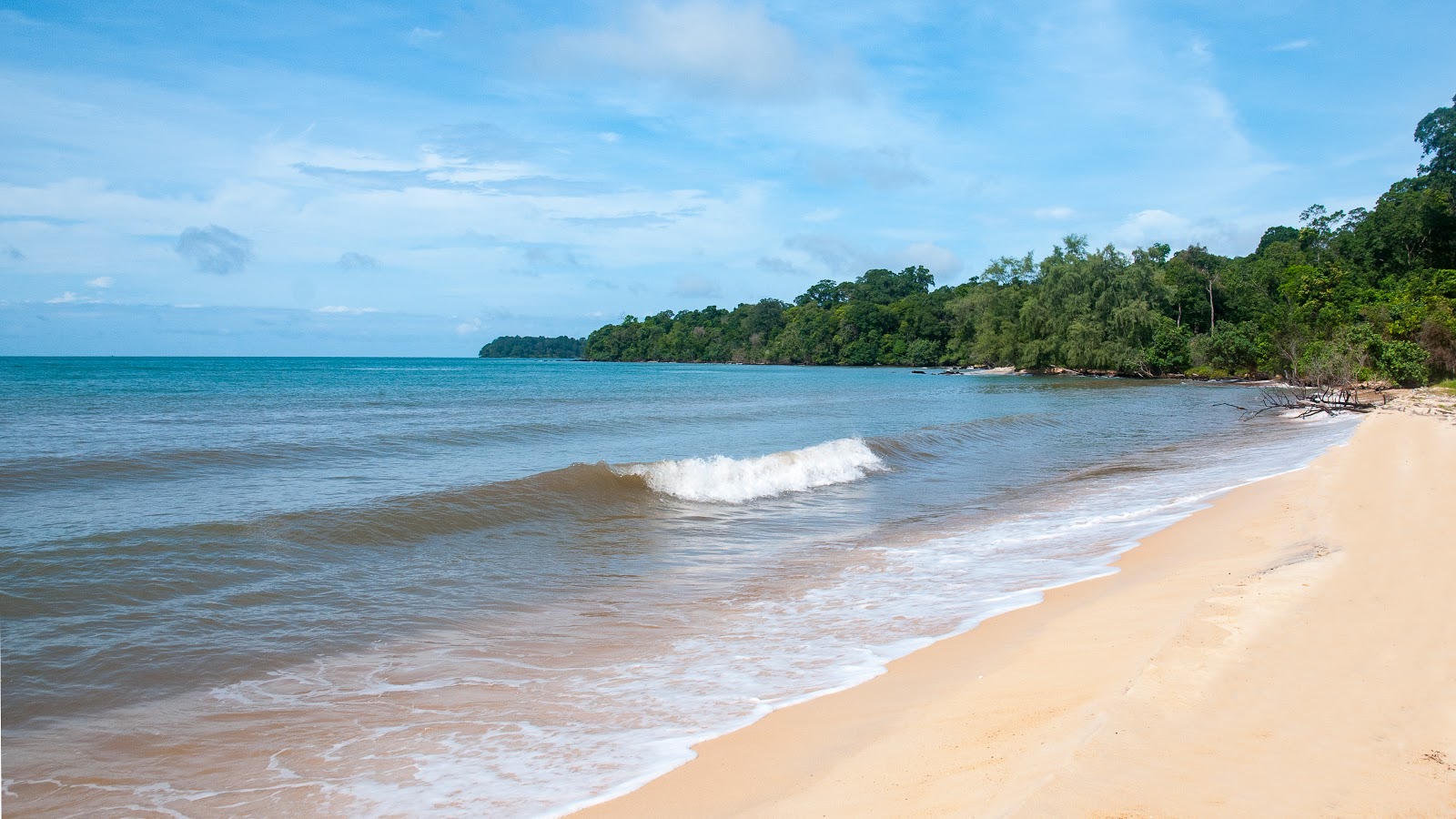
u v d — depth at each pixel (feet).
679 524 44.88
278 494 46.65
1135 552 35.06
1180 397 166.30
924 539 41.04
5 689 20.53
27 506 41.52
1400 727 15.28
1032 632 24.12
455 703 20.34
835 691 20.42
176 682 21.59
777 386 220.64
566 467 56.13
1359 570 26.86
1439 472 48.91
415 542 37.73
